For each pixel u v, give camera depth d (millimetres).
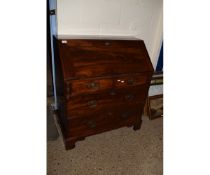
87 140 1803
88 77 1349
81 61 1371
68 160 1558
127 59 1559
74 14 1589
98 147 1729
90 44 1483
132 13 1846
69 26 1620
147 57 1665
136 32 1978
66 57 1345
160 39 2141
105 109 1599
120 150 1724
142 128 2064
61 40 1413
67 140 1593
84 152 1656
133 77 1557
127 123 1857
